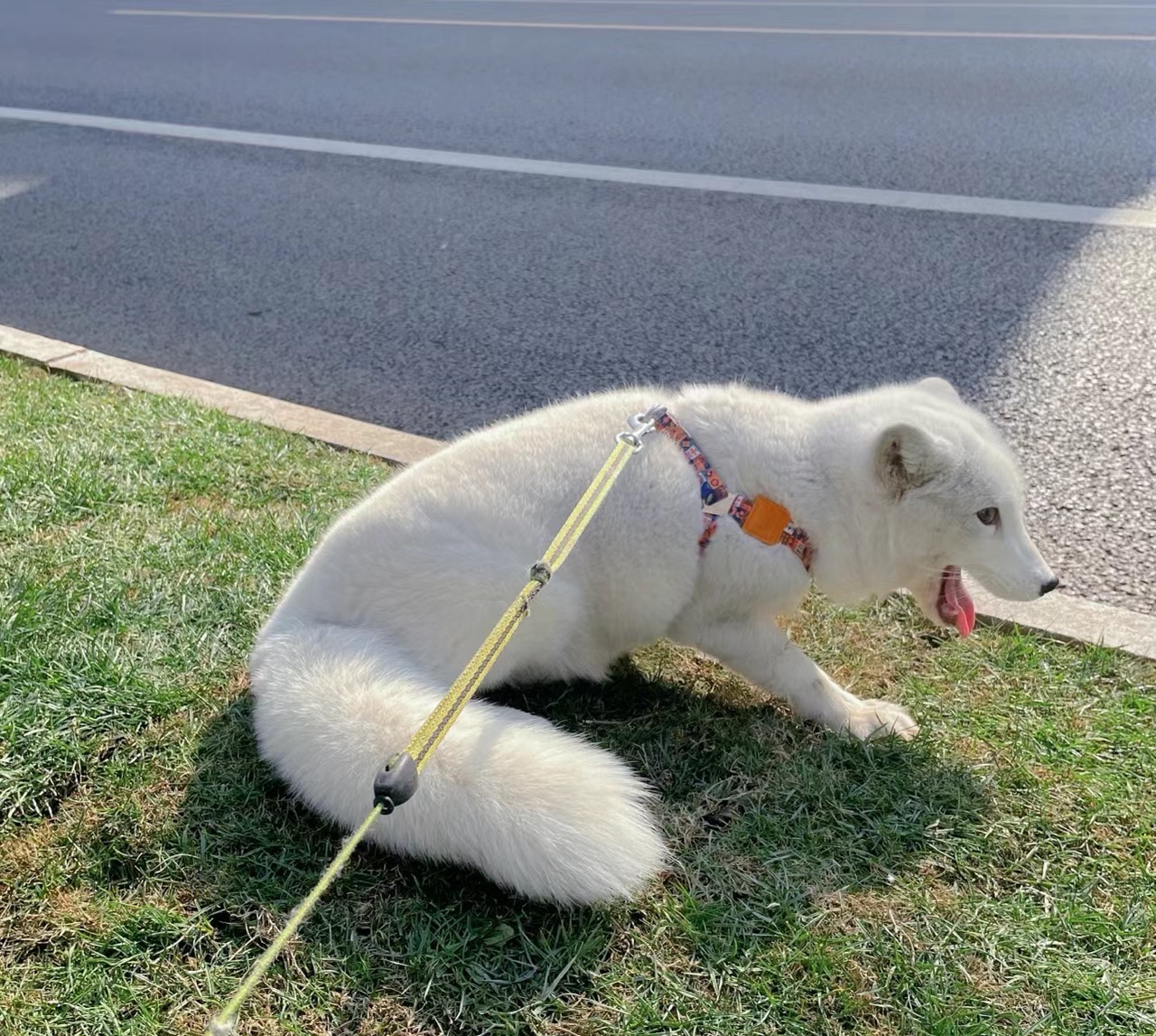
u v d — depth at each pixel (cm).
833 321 144
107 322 157
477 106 259
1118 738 76
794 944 62
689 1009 59
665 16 355
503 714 70
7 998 59
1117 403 120
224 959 61
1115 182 181
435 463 80
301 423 123
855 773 74
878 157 202
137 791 72
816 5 362
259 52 339
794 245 168
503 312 154
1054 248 158
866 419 80
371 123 252
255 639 85
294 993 60
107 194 215
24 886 65
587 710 82
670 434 80
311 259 177
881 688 84
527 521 76
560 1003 59
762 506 77
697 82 264
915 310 145
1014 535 79
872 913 64
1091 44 273
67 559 95
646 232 177
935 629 90
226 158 233
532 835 60
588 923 63
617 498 77
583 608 78
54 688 79
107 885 66
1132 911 63
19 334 149
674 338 143
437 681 72
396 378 137
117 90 300
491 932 63
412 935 62
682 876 67
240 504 106
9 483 106
